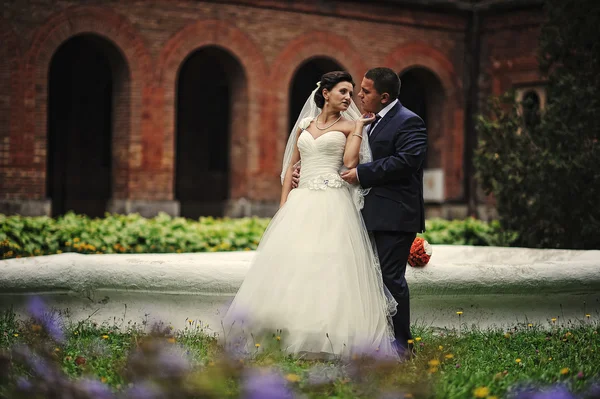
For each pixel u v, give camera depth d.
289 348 5.73
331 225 5.98
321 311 5.75
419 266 6.81
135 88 18.38
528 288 7.00
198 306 6.60
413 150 5.95
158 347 4.57
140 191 18.61
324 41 20.34
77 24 17.56
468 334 6.77
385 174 5.91
